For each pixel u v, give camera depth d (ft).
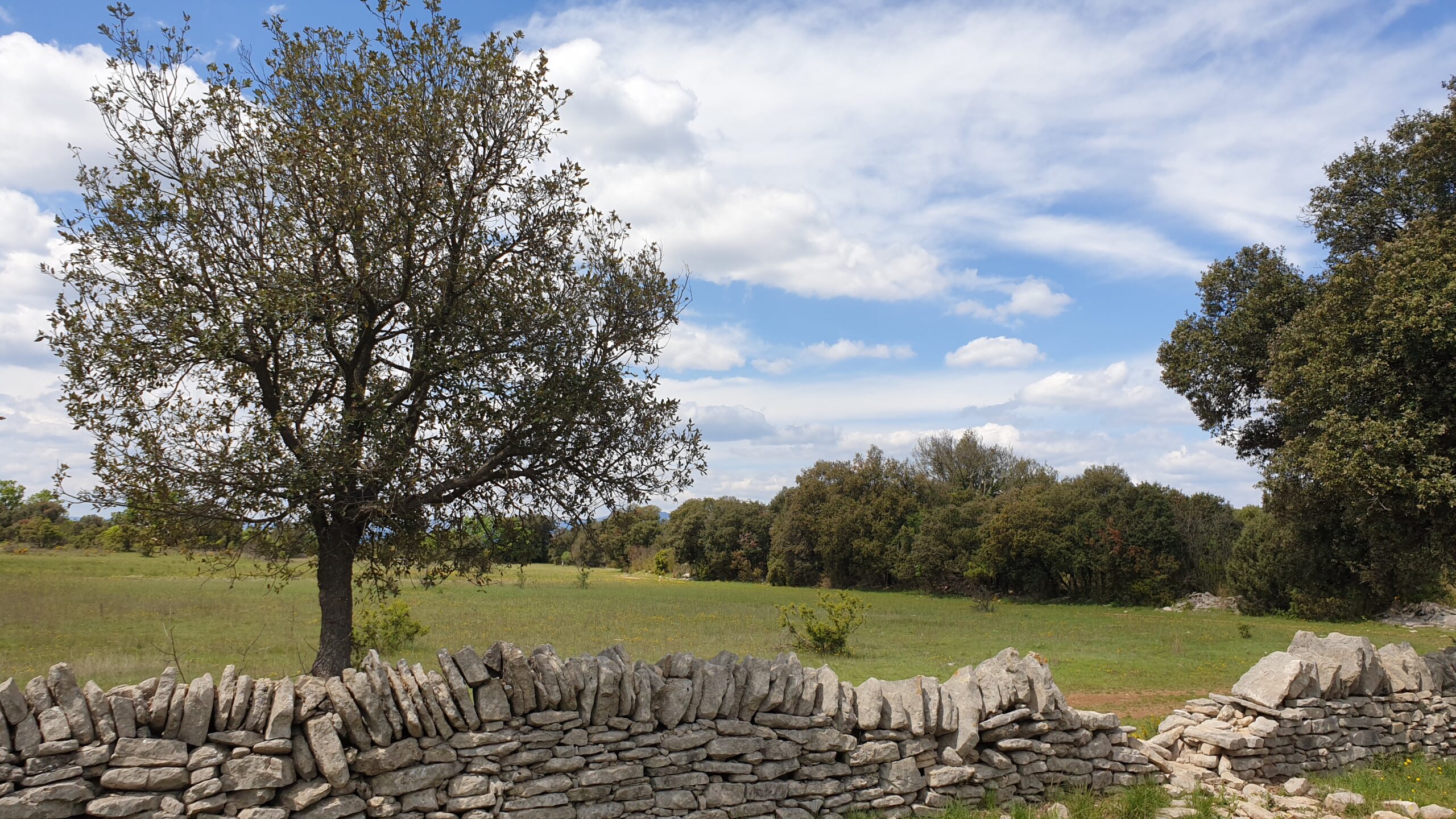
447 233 29.58
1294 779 30.66
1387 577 119.85
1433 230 47.29
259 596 112.27
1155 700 52.85
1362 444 44.11
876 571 222.28
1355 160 60.54
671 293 33.86
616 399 32.09
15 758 17.01
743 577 269.44
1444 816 26.61
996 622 119.96
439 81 30.42
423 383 29.84
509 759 21.47
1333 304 49.16
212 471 25.72
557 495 32.14
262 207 28.76
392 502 26.86
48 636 65.98
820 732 25.32
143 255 26.30
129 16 27.84
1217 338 67.51
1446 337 41.04
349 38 30.40
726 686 24.61
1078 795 27.32
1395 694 36.70
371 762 19.86
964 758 26.99
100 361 25.27
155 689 18.89
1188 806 27.63
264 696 19.36
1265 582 139.44
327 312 27.89
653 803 22.89
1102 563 172.14
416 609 112.06
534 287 30.94
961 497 234.38
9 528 183.93
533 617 104.53
